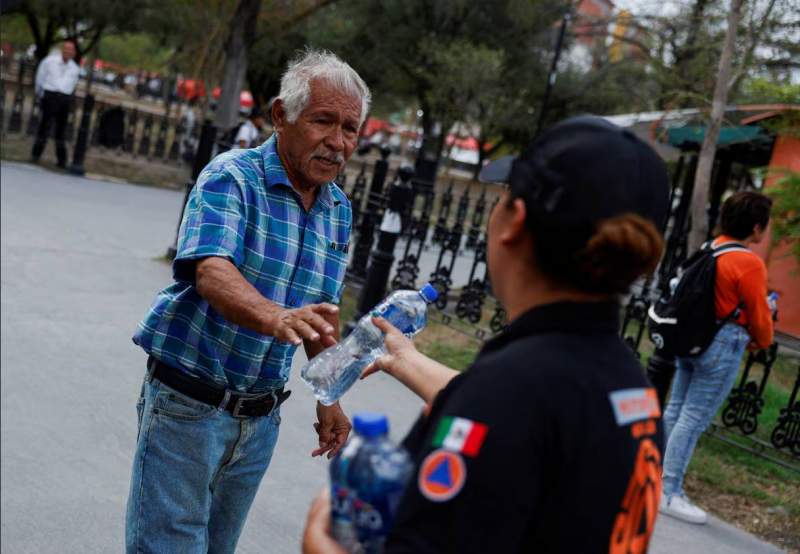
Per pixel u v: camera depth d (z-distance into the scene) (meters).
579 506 1.23
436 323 8.12
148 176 15.80
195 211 2.46
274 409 2.80
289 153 2.59
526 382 1.24
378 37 24.42
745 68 8.85
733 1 7.48
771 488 5.60
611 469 1.26
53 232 9.34
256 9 17.97
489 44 23.94
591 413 1.25
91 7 22.14
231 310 2.25
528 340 1.31
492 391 1.23
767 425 6.88
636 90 21.73
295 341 2.11
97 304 7.12
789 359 9.35
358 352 2.17
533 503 1.21
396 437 5.38
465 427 1.21
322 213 2.72
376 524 1.26
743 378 6.17
